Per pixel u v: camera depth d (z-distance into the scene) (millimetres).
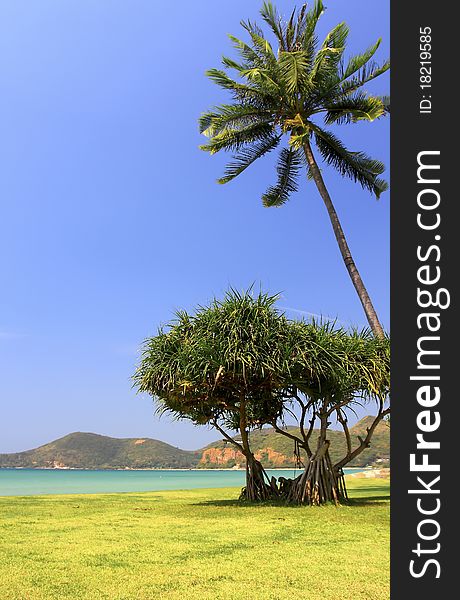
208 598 4852
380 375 13492
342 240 19609
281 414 16234
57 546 7543
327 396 14312
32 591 5059
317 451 14406
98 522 10406
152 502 15867
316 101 20500
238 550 7258
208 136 21094
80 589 5160
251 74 18828
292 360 13125
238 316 13305
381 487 23891
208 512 12352
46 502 15883
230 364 13156
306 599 4828
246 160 21906
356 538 8344
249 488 15680
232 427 16500
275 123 21250
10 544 7707
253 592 5059
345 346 13750
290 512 12227
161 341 14414
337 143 21203
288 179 22969
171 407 15586
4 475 94188
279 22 21250
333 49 18438
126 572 5875
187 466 188750
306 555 6891
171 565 6250
